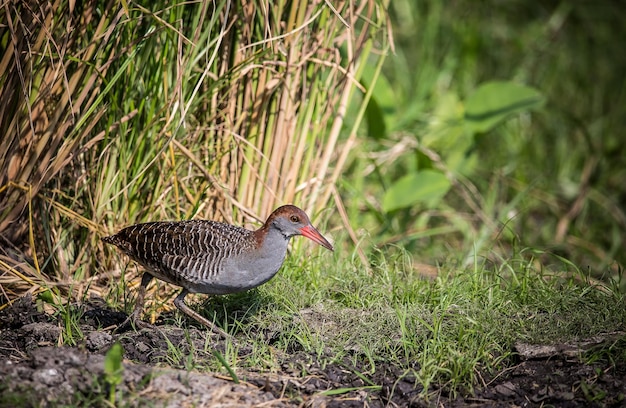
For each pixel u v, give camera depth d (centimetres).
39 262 1114
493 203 1580
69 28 1005
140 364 908
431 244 1520
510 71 1947
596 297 1066
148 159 1102
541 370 937
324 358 952
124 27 1065
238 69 1106
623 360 939
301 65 1154
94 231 1112
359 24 1622
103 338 948
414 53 1947
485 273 1171
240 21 1122
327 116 1205
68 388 820
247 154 1152
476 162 1714
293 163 1177
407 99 1791
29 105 987
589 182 1680
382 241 1375
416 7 1986
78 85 1036
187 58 1071
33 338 946
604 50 2041
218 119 1166
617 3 2091
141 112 1113
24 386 812
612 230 1605
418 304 1044
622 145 1811
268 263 979
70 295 1005
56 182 1109
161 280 1053
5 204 1047
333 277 1114
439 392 895
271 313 1027
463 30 1936
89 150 1114
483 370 941
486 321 995
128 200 1122
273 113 1155
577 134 1836
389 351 964
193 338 985
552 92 1936
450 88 1883
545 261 1488
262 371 920
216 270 963
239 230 990
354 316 1021
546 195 1662
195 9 1096
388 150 1546
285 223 979
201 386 852
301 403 860
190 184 1169
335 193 1241
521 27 2056
